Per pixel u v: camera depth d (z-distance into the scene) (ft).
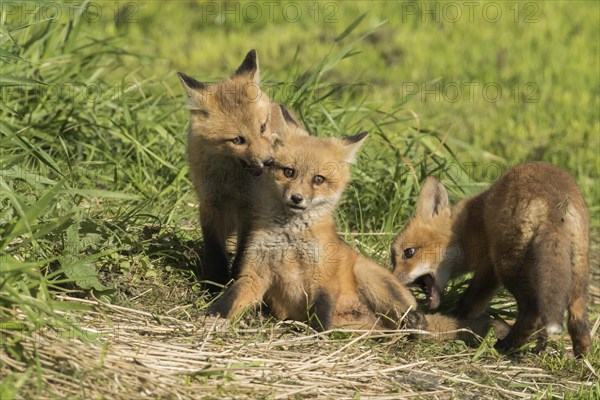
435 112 70.64
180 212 42.52
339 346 31.32
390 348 32.42
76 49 51.83
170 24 88.02
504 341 33.83
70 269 30.55
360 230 44.39
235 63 79.46
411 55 83.20
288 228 33.63
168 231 39.04
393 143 51.13
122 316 30.45
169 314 31.94
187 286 35.06
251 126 37.37
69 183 39.68
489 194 36.68
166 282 34.81
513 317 38.27
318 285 33.73
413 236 38.58
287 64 78.54
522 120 70.03
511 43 87.81
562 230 32.68
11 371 24.67
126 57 76.74
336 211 44.14
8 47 42.91
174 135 48.08
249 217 36.32
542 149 64.08
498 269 34.65
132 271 34.68
